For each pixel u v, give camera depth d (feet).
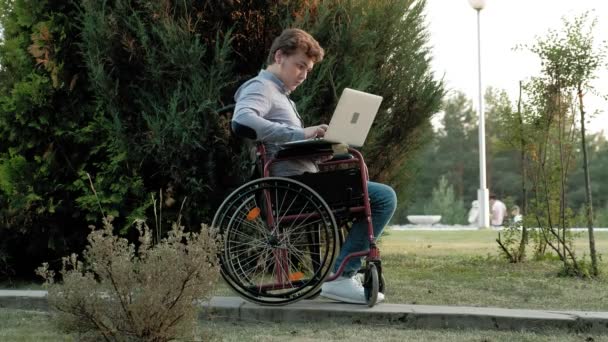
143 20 18.75
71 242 19.45
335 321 13.23
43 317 13.47
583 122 20.59
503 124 23.13
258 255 14.08
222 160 19.02
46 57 18.76
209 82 18.52
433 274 20.34
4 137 19.53
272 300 13.67
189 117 18.08
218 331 12.37
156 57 18.49
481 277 19.67
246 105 13.73
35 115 19.04
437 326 12.89
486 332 12.49
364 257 14.16
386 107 21.29
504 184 145.07
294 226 13.70
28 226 19.20
